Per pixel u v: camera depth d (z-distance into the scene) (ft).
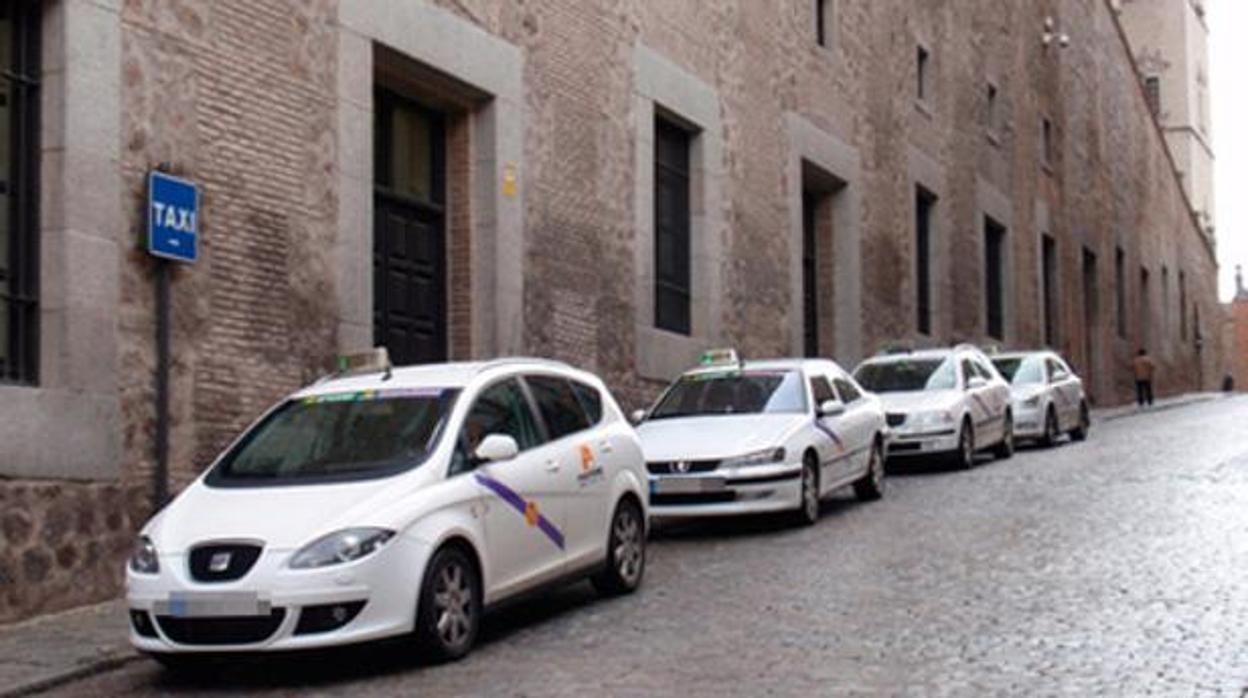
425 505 29.40
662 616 34.04
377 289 51.93
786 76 83.30
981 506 53.26
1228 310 284.00
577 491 34.94
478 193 55.83
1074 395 90.07
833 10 91.15
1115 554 40.57
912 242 103.09
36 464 35.37
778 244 81.20
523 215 57.21
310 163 45.65
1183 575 36.78
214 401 41.29
